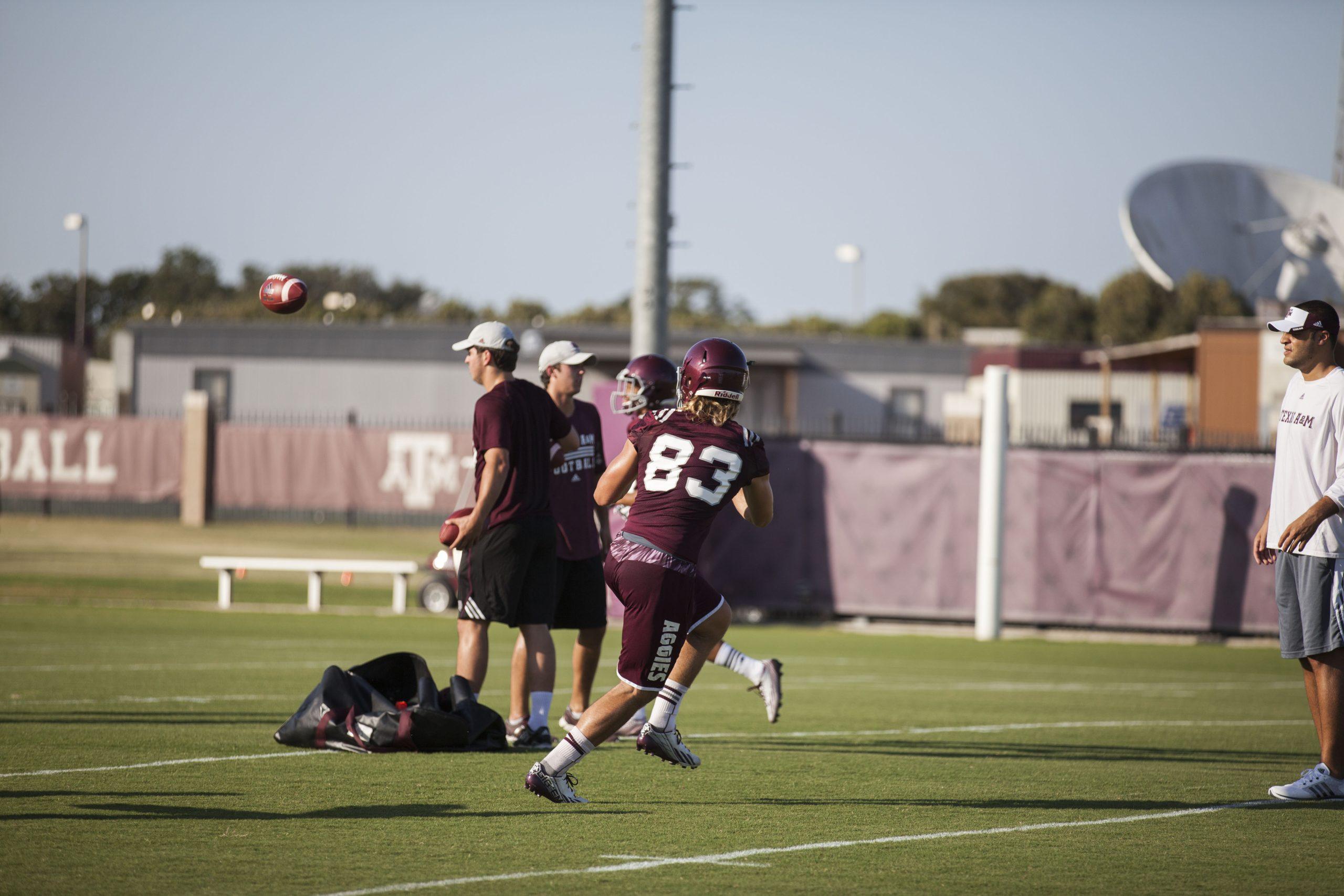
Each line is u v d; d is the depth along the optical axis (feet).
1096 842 65.72
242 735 96.68
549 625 95.76
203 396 440.86
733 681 152.66
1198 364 481.05
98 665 149.18
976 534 231.91
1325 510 76.48
